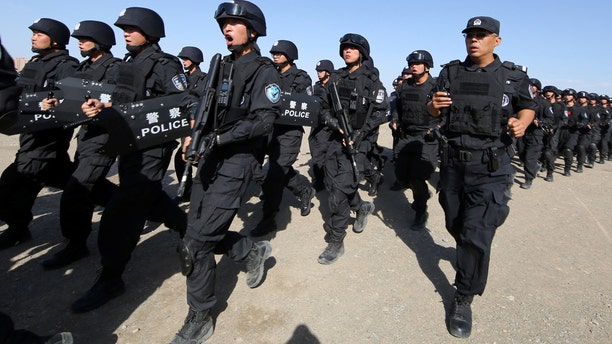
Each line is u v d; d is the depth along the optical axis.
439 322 2.70
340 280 3.20
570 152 8.64
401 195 5.91
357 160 3.65
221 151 2.40
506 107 2.49
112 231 2.69
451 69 2.76
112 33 3.62
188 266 2.28
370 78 3.60
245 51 2.49
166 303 2.79
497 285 3.24
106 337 2.41
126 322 2.57
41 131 3.45
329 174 3.53
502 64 2.61
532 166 6.99
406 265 3.53
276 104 2.40
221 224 2.34
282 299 2.89
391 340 2.49
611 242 4.39
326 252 3.53
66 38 3.91
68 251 3.26
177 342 2.31
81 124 3.19
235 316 2.67
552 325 2.71
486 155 2.54
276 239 4.00
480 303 2.94
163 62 2.98
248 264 2.89
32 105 3.08
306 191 4.72
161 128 2.86
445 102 2.62
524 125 2.46
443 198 2.85
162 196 3.15
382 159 6.18
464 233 2.57
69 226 3.16
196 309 2.35
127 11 2.90
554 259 3.84
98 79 3.49
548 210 5.62
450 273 3.40
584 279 3.43
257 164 2.57
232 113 2.33
